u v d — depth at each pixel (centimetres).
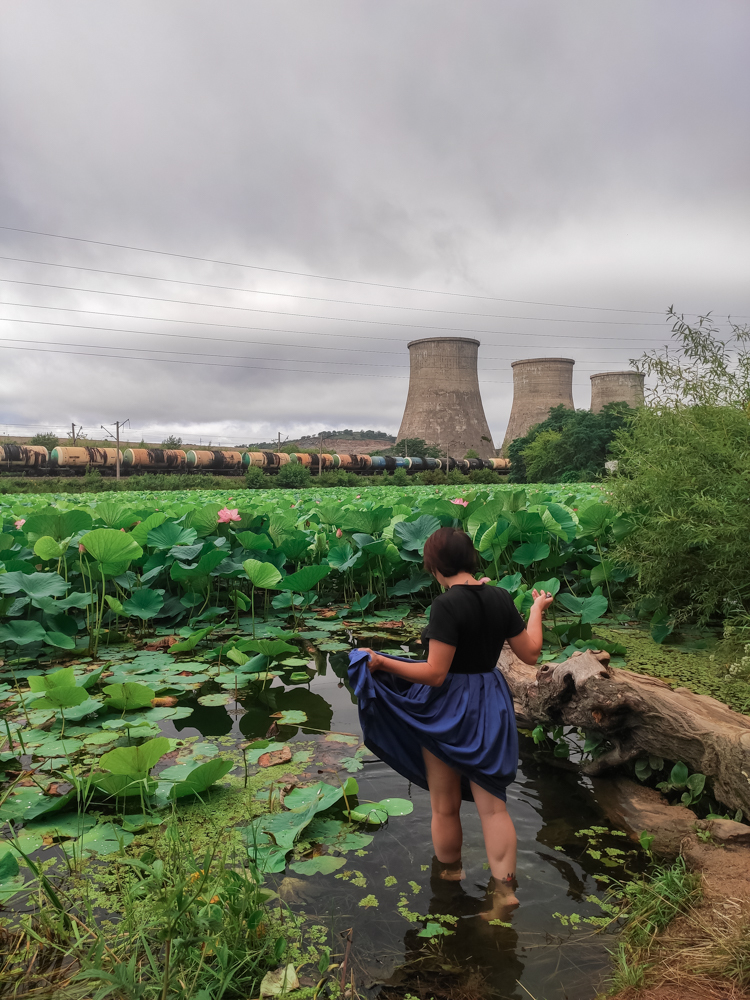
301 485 4359
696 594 458
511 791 266
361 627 529
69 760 283
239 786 261
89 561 554
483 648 208
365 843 221
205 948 162
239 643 407
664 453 464
